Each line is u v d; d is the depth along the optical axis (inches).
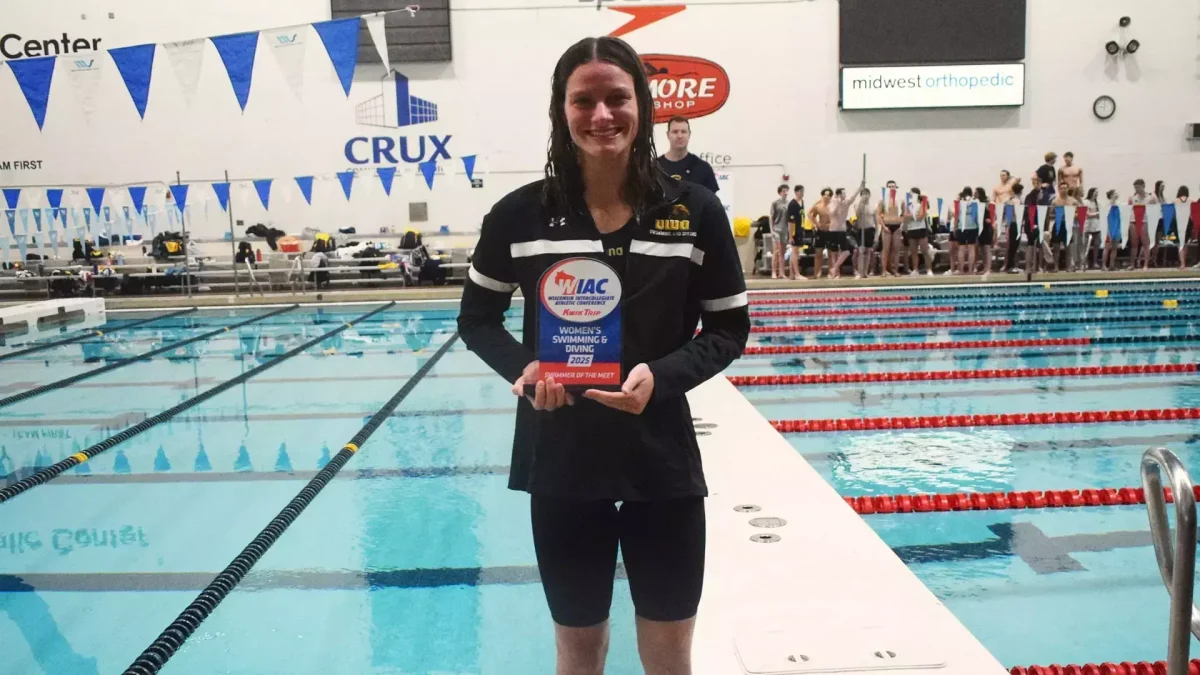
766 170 516.7
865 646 76.6
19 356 282.8
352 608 98.7
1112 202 477.1
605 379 51.1
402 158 514.0
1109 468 146.9
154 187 492.7
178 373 247.4
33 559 113.9
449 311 398.6
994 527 121.9
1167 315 327.6
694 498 55.3
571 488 53.6
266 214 514.6
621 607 96.3
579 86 50.8
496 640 90.9
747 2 503.5
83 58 306.8
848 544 100.5
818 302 388.5
